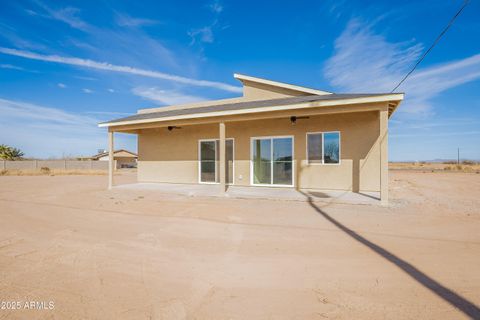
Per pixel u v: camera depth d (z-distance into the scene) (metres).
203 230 5.39
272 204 7.99
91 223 6.06
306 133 10.54
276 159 11.10
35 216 6.85
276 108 8.52
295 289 2.99
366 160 9.68
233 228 5.50
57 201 9.13
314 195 8.98
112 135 12.27
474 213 6.62
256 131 11.46
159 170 13.81
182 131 13.24
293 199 8.50
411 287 2.99
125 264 3.73
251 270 3.49
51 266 3.68
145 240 4.79
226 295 2.87
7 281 3.25
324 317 2.45
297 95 12.67
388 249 4.18
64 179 19.81
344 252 4.09
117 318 2.48
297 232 5.17
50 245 4.57
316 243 4.52
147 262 3.79
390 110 9.52
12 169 30.83
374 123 9.59
